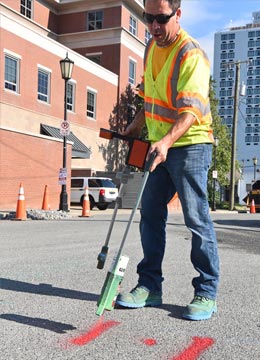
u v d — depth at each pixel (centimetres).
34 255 599
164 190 350
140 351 265
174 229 1030
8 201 1714
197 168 328
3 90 2388
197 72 313
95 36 3334
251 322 322
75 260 562
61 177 1606
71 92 2948
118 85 3375
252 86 8475
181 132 301
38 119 2641
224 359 255
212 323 318
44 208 1644
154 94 340
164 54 329
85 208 1489
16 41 2467
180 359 254
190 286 424
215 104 3622
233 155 3291
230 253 670
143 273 358
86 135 3069
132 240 792
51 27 3322
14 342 276
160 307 353
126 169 317
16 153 1747
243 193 7450
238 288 429
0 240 766
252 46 8569
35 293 391
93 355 258
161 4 308
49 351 262
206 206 334
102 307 286
